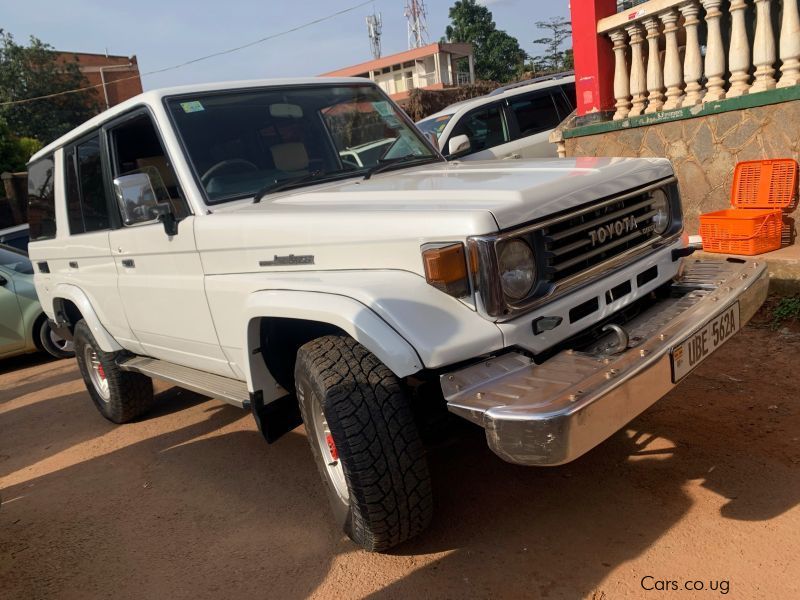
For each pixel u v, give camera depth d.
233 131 3.62
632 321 2.90
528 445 2.14
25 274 8.17
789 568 2.41
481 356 2.48
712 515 2.78
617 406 2.26
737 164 5.52
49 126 36.41
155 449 4.58
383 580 2.72
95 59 42.34
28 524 3.77
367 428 2.51
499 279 2.40
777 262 4.96
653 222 3.09
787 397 3.70
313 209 2.98
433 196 2.78
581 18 6.62
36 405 6.26
